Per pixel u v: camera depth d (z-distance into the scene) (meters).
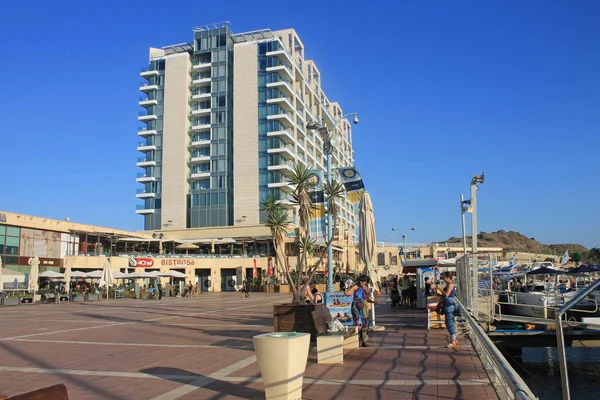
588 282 31.25
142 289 47.34
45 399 3.78
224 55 81.50
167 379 8.67
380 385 7.81
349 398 7.07
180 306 32.28
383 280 77.50
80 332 16.56
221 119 80.19
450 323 11.57
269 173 76.25
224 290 67.88
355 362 9.84
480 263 19.53
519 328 16.84
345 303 13.52
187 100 81.81
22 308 32.72
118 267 57.75
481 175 21.80
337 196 18.22
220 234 75.56
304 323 12.39
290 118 79.38
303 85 88.25
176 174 79.75
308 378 8.41
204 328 17.38
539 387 15.17
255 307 29.94
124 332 16.41
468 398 6.91
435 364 9.49
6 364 10.40
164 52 86.62
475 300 16.16
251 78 78.88
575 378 16.47
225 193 78.19
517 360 19.31
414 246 97.31
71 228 55.56
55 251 54.06
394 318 20.19
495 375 6.77
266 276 63.50
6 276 40.03
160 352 11.80
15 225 48.59
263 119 77.75
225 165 79.06
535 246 174.12
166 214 78.94
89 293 44.12
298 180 17.70
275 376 6.58
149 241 66.38
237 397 7.36
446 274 11.81
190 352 11.73
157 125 82.44
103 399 7.34
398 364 9.57
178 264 63.66
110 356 11.30
